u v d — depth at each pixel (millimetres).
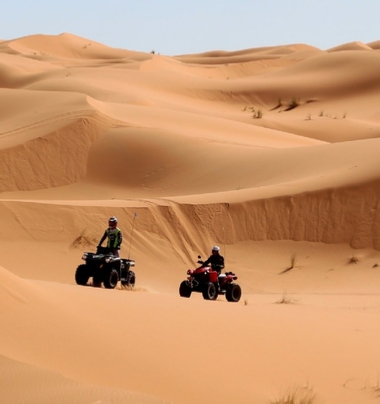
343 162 45594
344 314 19828
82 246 34250
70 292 16078
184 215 38312
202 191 49438
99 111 61688
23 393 9352
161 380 11586
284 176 46656
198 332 14641
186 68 158875
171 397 10922
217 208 38656
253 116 98812
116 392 9688
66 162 55250
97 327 13398
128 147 57156
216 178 50688
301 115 108000
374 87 118812
